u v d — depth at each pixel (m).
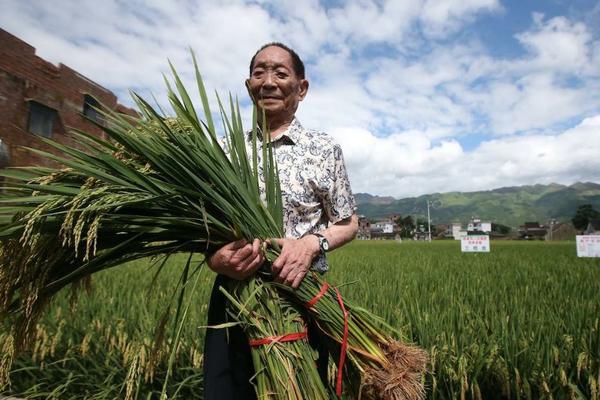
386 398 1.77
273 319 1.78
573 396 2.86
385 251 24.06
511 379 3.11
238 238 1.76
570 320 3.93
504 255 19.28
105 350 3.64
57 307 4.38
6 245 1.58
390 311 3.94
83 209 1.48
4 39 12.64
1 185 1.69
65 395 3.42
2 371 1.75
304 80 2.25
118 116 1.87
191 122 1.81
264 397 1.66
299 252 1.79
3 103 12.59
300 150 2.06
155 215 1.74
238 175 1.92
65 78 14.62
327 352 2.04
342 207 2.09
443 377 3.18
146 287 5.97
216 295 1.97
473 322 4.03
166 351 3.37
